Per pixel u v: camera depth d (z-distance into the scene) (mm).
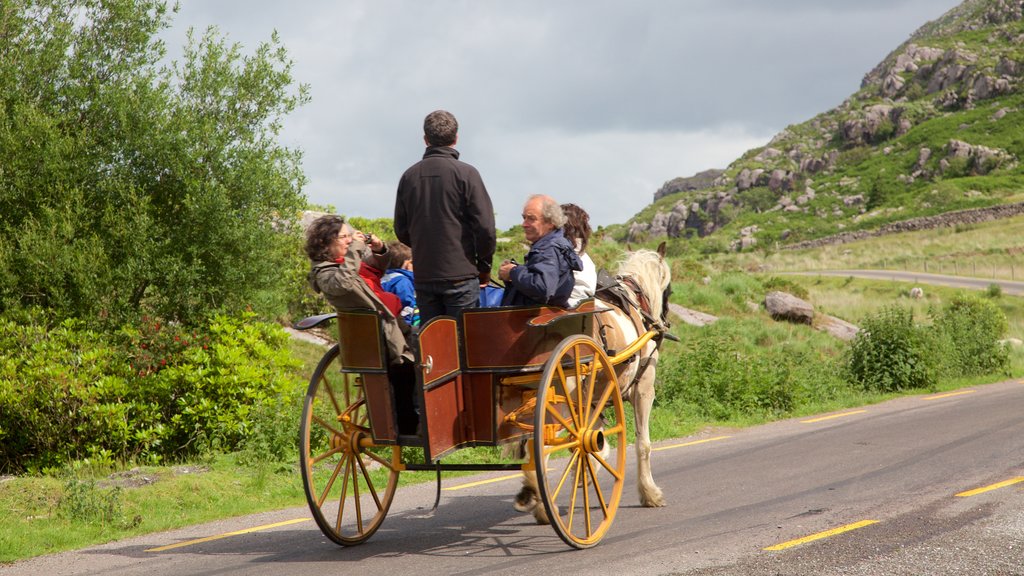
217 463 22797
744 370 36281
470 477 22375
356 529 16125
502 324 12930
